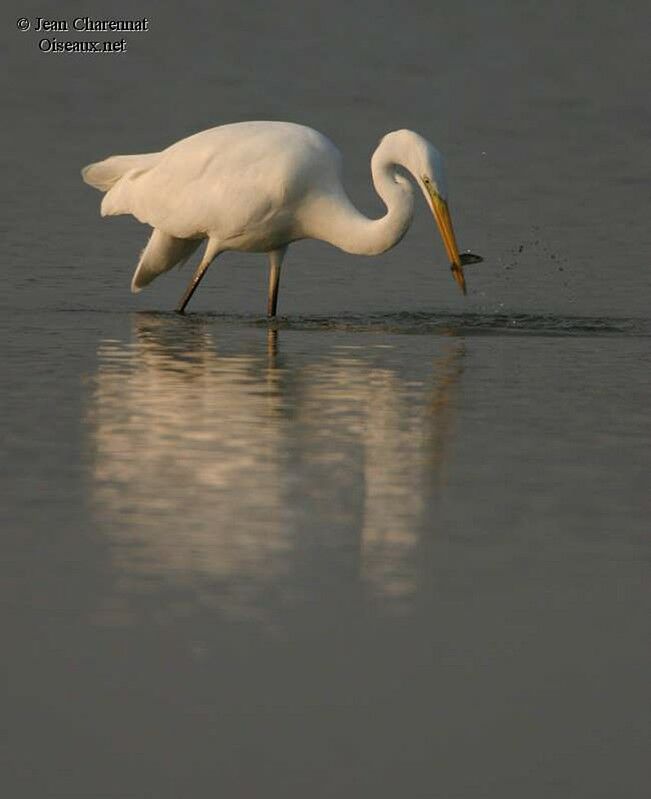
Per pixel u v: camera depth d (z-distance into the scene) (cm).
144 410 1345
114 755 777
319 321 1767
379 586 970
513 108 3092
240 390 1426
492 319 1794
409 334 1703
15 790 748
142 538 1032
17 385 1423
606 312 1855
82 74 3203
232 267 2067
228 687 840
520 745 798
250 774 766
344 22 3656
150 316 1775
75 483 1140
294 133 1767
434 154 1711
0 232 2188
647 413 1378
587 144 2856
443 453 1245
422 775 770
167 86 3153
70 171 2566
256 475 1171
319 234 1773
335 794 752
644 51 3588
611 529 1078
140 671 852
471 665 873
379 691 844
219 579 970
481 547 1039
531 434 1304
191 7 3688
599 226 2323
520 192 2512
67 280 1950
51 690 831
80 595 940
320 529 1060
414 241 2217
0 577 962
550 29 3709
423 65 3369
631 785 766
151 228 2245
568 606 952
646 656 891
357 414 1353
